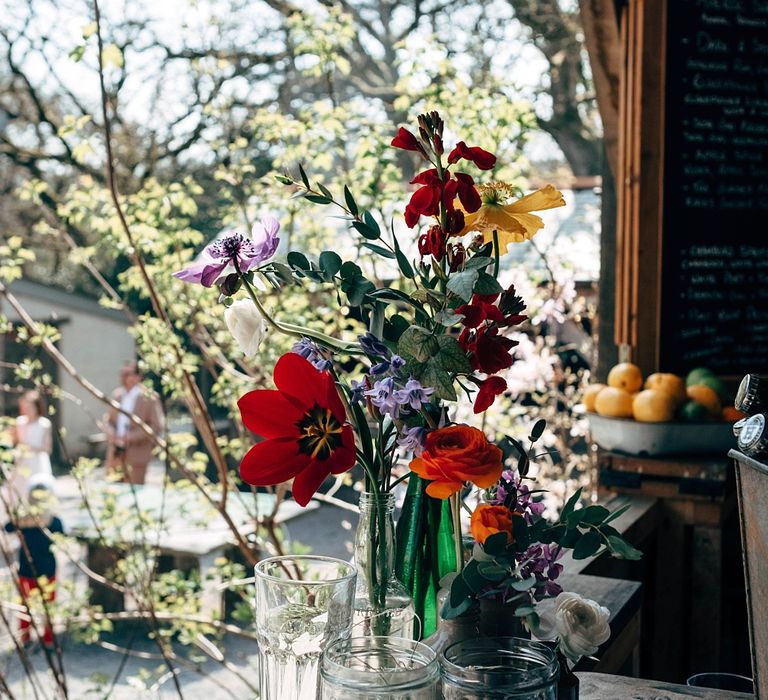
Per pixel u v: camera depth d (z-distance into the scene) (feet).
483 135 11.28
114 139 35.29
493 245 3.66
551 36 38.22
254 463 3.26
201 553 16.69
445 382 3.22
